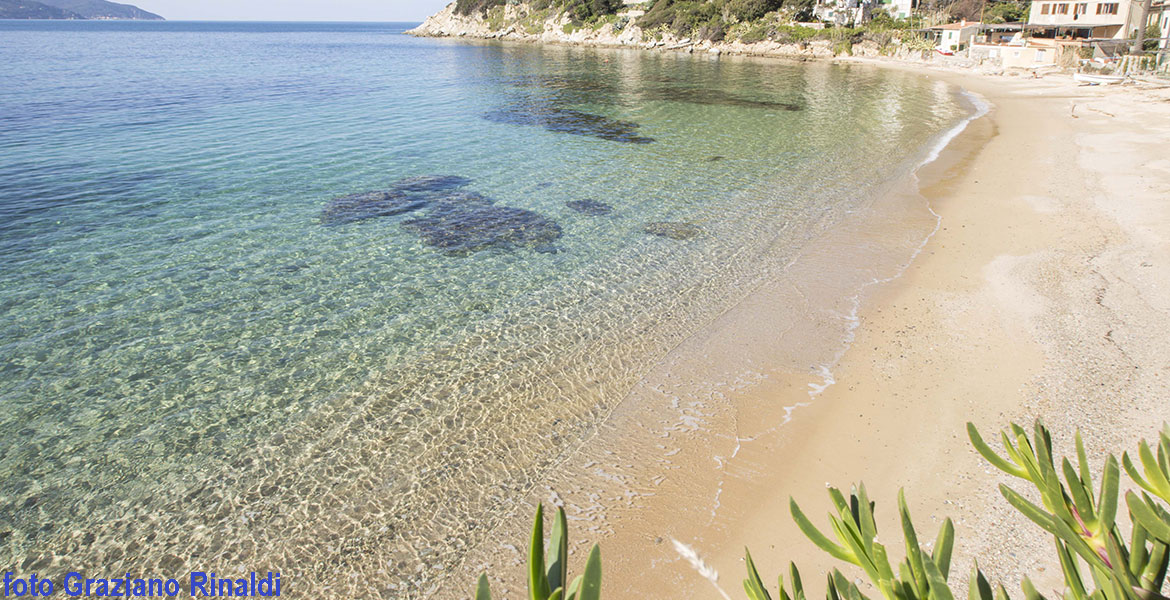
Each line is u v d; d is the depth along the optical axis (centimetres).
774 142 2503
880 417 815
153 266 1238
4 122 2636
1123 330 965
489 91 4141
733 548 630
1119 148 2197
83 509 683
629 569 609
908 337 1004
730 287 1195
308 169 1989
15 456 753
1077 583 158
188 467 739
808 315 1088
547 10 11262
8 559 627
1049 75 4778
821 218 1562
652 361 956
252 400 854
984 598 168
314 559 624
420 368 928
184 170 1939
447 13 14212
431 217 1549
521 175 1966
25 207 1553
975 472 708
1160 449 159
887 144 2447
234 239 1384
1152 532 143
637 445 775
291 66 5894
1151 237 1324
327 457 754
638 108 3453
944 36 6469
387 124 2831
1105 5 5581
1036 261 1258
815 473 725
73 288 1141
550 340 1009
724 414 832
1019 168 2006
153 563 623
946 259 1299
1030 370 887
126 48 8444
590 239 1421
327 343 989
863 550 162
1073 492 153
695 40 8594
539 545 137
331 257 1302
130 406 840
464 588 595
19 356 938
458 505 686
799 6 8094
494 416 827
